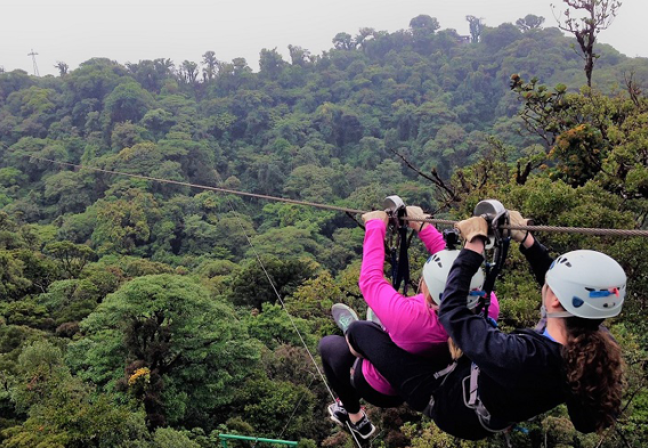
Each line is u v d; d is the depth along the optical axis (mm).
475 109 175125
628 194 15930
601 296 2428
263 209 120500
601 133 18406
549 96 19344
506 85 182000
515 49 189875
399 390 3107
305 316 43344
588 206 14031
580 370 2412
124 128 135250
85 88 157875
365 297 3186
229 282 63844
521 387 2531
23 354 30641
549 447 16500
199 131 146375
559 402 2619
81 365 35125
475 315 2686
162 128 145000
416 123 161000
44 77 179750
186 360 34594
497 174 20562
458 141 144625
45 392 27094
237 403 33625
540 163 19844
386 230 3488
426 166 141125
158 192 115562
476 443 15055
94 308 46750
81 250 64500
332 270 91375
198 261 93750
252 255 93062
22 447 21875
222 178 136625
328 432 32344
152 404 31172
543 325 2744
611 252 13352
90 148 134125
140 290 34500
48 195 115188
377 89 187375
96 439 23875
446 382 2939
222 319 36469
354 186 130500
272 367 36938
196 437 29047
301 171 126938
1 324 40625
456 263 2787
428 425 17484
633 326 15695
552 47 188375
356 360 3572
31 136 145250
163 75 184875
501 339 2561
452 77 188875
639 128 16688
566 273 2504
